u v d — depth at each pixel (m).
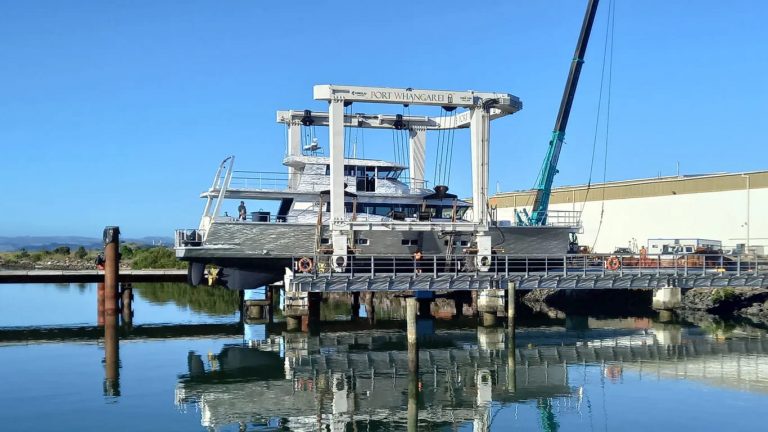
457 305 39.94
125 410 20.14
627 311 40.75
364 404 21.12
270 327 34.94
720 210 51.62
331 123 31.48
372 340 30.92
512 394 22.19
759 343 30.16
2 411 19.94
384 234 33.78
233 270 33.84
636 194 58.34
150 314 40.81
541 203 41.41
